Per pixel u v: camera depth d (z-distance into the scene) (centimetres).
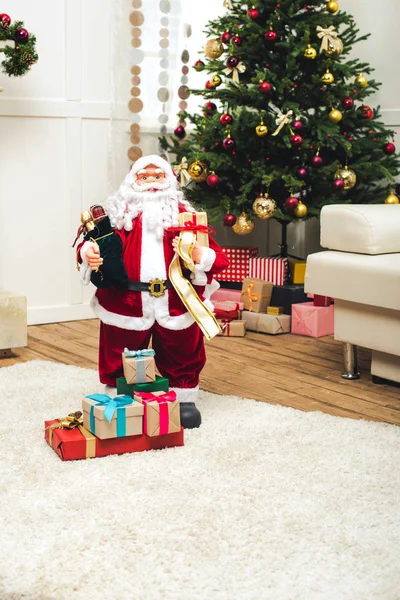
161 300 227
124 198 232
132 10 391
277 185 377
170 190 234
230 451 209
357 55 424
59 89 378
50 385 272
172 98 412
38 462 200
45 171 379
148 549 154
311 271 291
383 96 414
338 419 238
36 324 387
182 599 137
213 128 370
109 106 393
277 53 369
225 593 139
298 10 368
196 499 179
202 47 390
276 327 370
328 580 144
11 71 328
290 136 352
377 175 380
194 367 236
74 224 390
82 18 380
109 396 231
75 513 171
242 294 384
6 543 156
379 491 185
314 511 173
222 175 389
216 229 445
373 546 157
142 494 181
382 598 138
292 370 306
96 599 136
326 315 369
